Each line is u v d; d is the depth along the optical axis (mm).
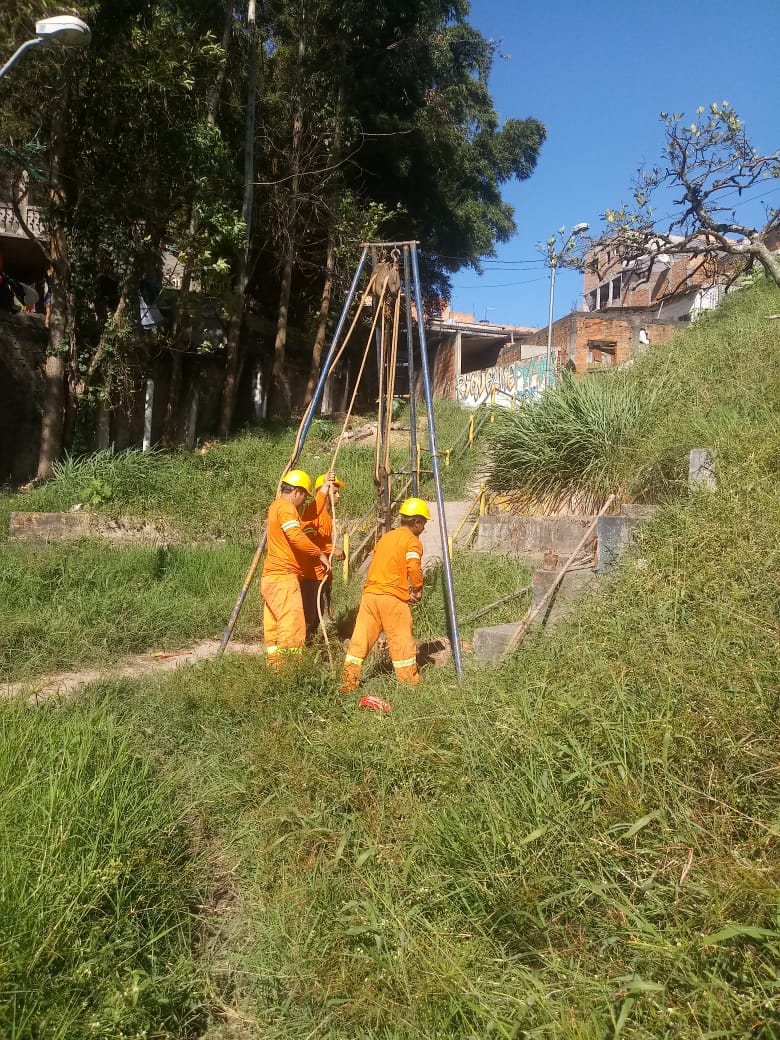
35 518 11781
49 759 4070
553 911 3051
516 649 5359
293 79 21062
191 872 3840
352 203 22109
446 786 3865
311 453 17109
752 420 7555
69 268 15414
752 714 3398
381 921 3252
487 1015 2682
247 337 21812
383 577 5883
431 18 22578
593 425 9047
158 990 3045
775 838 2850
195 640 8172
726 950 2551
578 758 3510
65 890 3092
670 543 5637
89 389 15695
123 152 15281
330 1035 2957
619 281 34312
